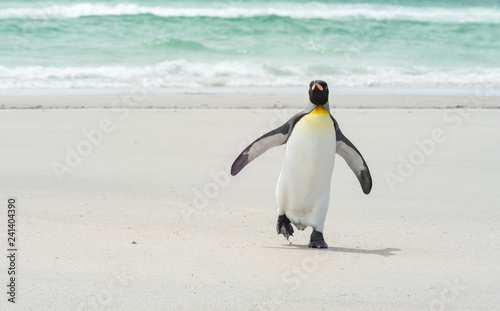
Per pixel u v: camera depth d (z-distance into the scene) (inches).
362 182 336.8
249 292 247.6
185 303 234.5
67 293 239.3
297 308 234.1
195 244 312.7
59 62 1157.1
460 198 420.8
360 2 2183.8
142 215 365.7
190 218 364.2
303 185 306.7
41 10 1593.3
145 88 952.9
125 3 1879.9
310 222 315.6
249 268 276.8
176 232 334.3
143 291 244.5
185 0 1956.2
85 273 261.6
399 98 885.8
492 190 441.4
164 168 487.5
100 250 294.2
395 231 347.9
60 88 928.9
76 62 1165.7
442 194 430.0
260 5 1987.0
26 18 1519.4
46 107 759.1
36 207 370.3
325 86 303.0
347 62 1268.5
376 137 617.0
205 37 1501.0
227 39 1491.1
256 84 1026.7
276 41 1483.8
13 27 1440.7
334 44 1481.3
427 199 417.4
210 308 231.0
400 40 1565.0
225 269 274.1
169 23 1616.6
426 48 1469.0
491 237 338.3
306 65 1190.9
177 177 462.6
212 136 611.5
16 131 608.7
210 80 1048.2
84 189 421.1
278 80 1066.7
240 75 1109.1
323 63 1245.7
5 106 756.6
